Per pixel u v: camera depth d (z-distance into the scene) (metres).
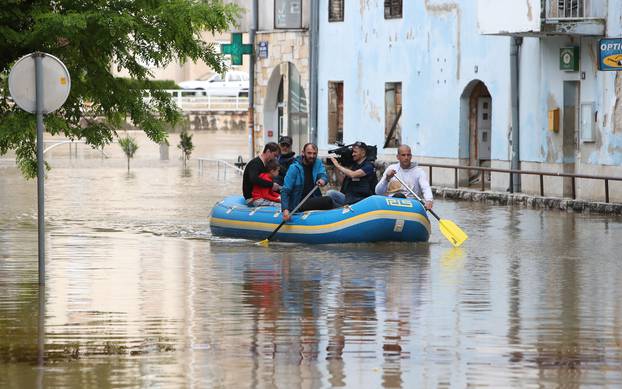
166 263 37.16
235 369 22.45
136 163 91.94
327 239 42.69
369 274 34.91
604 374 22.11
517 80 64.00
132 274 34.50
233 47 87.88
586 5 58.84
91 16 36.66
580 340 25.11
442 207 59.56
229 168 87.06
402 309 28.72
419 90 72.19
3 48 37.78
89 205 58.34
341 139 81.00
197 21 38.22
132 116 40.22
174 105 41.22
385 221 42.31
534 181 63.31
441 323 26.91
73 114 40.06
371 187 44.97
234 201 46.75
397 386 21.28
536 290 31.89
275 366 22.69
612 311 28.59
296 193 44.12
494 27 61.25
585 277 34.53
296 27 83.56
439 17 70.06
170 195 64.56
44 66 29.98
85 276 33.94
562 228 48.78
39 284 31.44
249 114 88.75
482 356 23.55
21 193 64.88
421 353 23.81
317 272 35.28
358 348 24.25
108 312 28.02
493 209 58.25
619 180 56.25
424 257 39.12
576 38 60.53
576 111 61.50
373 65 76.31
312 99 81.81
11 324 26.52
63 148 108.88
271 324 26.70
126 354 23.61
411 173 44.94
